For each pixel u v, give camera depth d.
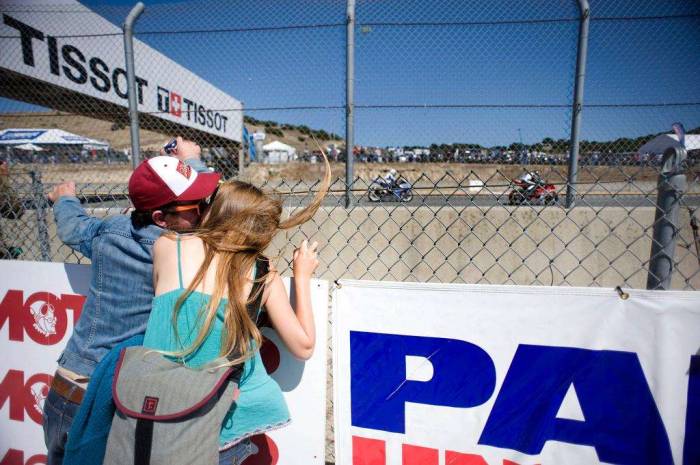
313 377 1.55
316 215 3.74
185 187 1.34
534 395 1.40
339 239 3.75
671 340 1.28
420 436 1.50
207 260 1.18
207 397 1.06
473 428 1.46
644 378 1.31
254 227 1.21
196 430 1.06
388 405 1.53
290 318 1.27
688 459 1.29
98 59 7.05
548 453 1.40
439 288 1.44
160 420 1.04
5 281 1.92
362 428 1.56
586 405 1.36
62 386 1.42
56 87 6.32
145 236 1.36
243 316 1.15
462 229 3.65
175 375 1.08
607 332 1.33
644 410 1.31
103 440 1.16
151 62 8.64
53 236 3.67
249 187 1.30
